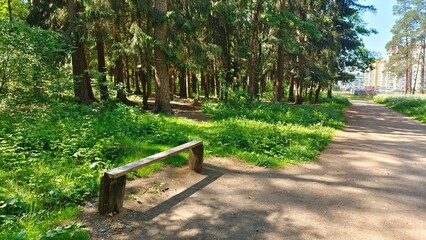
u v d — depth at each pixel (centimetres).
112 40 1564
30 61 1041
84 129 758
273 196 493
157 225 385
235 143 805
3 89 1043
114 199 409
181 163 653
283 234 369
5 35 988
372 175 621
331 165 693
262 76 2925
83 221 386
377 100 3994
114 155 645
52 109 977
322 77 2448
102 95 1364
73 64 1433
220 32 2059
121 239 348
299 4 2266
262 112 1482
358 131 1243
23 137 668
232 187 530
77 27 1359
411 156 792
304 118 1385
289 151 762
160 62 1459
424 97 3000
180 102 2289
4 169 512
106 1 1273
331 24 2516
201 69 2341
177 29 1489
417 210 451
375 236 370
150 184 529
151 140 801
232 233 369
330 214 430
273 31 2130
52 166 538
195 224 390
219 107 1603
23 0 2014
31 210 388
